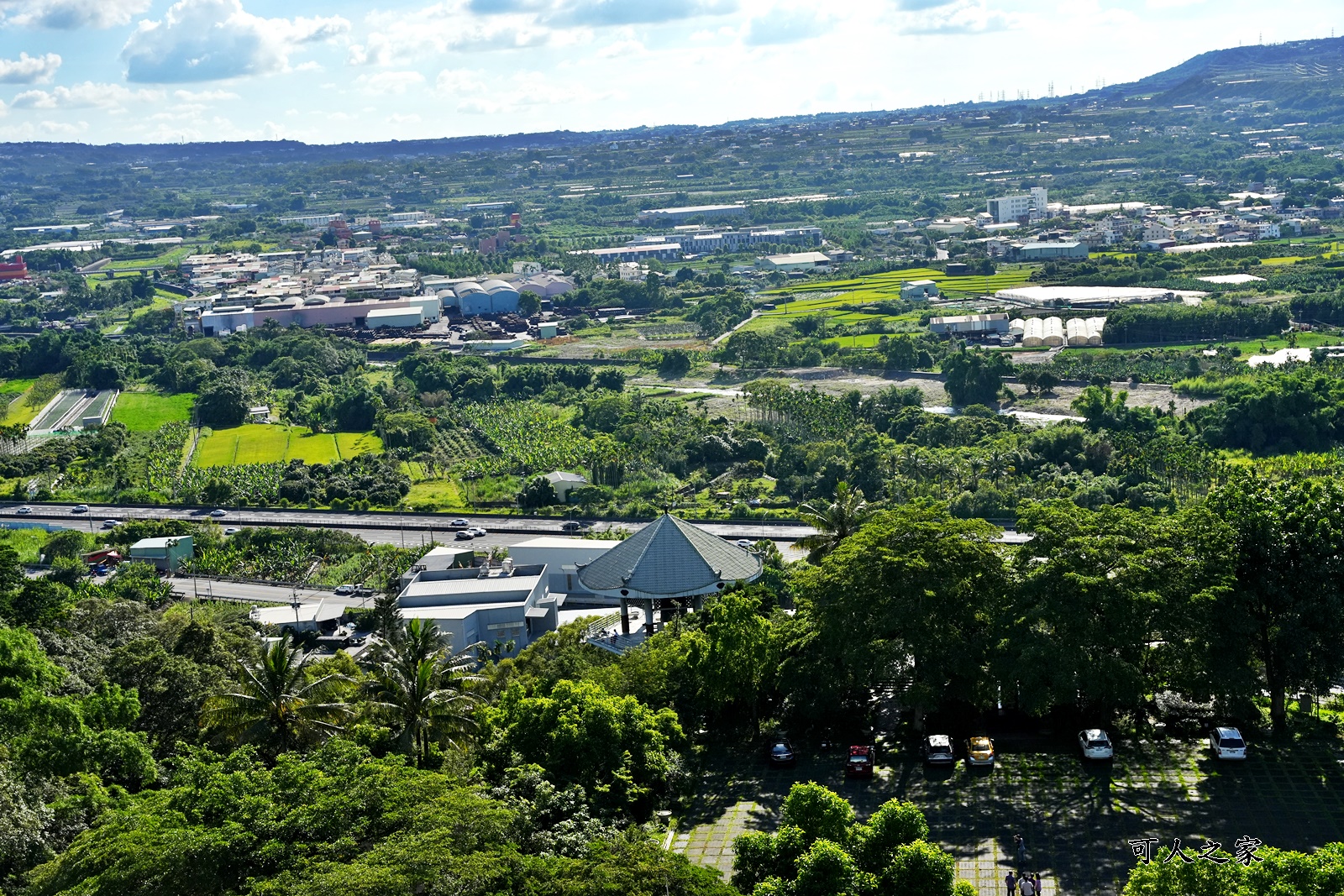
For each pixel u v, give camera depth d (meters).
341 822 146.25
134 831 142.00
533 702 191.62
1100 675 198.38
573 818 171.38
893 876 147.88
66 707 190.00
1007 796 190.00
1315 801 183.38
